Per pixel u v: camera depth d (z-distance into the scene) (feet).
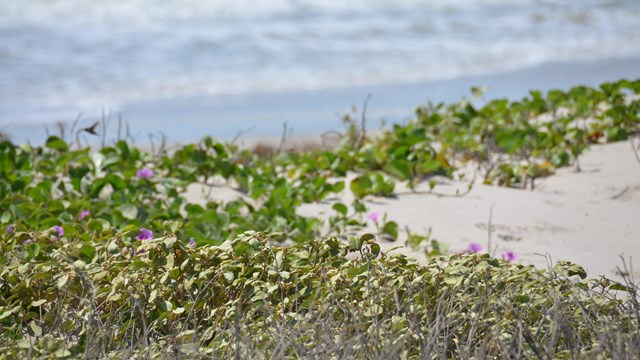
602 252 30.58
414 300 20.94
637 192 37.45
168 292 22.48
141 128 62.23
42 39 94.43
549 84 78.84
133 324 20.66
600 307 21.13
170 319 21.39
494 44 101.50
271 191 36.58
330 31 106.11
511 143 43.65
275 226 32.89
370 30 107.45
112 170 39.63
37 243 26.16
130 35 99.30
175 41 96.63
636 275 28.12
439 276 21.74
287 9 120.16
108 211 33.30
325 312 20.24
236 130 61.82
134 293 22.09
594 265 29.17
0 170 37.91
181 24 107.14
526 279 22.13
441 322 19.83
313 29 107.04
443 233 32.86
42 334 21.35
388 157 42.78
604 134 46.75
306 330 19.36
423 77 82.79
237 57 89.76
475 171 40.83
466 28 111.75
